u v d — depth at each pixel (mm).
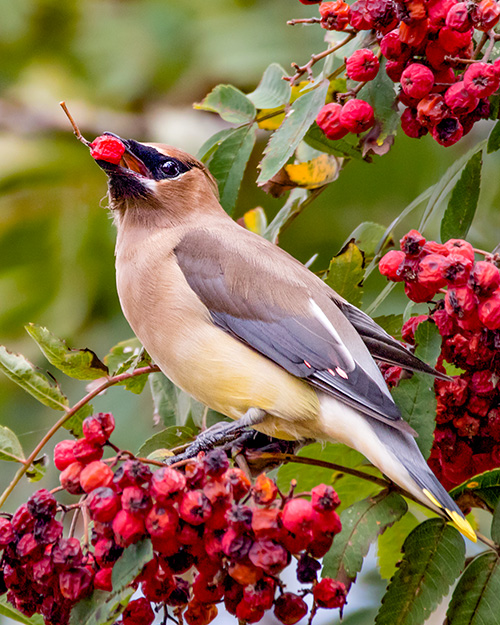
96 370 7125
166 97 11766
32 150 11492
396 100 7051
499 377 6773
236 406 7785
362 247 8375
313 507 5730
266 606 5922
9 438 6570
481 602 6430
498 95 7023
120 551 5879
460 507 6992
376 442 6977
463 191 7324
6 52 11938
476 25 6426
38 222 11258
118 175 8625
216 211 8844
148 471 5738
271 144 7020
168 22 11781
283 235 11000
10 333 10898
